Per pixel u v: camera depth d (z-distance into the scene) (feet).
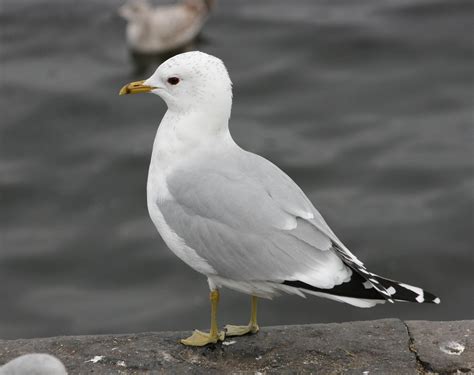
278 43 77.00
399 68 71.15
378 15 80.38
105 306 47.06
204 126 24.57
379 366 23.77
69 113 66.39
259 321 45.19
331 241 23.18
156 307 46.65
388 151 59.93
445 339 24.79
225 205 23.40
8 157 61.00
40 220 54.60
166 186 24.52
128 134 63.67
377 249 50.08
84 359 24.23
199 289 47.96
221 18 83.66
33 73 72.69
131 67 76.23
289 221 23.07
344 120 64.34
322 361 24.11
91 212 55.21
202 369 23.85
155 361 24.18
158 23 81.56
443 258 49.24
